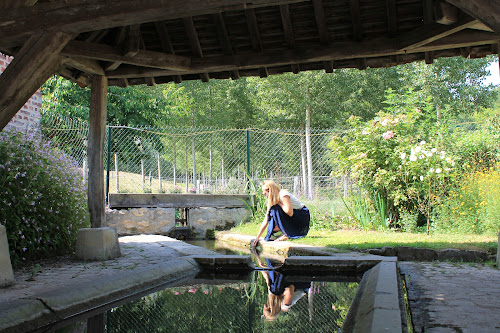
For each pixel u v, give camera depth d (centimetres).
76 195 654
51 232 586
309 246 665
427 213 806
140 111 1875
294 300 427
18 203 536
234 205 1102
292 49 591
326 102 2184
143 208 1034
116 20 410
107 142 1195
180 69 609
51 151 644
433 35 506
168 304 410
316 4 543
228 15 581
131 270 489
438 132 905
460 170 842
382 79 2200
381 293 349
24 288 402
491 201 720
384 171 830
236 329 334
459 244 614
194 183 1295
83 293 387
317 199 1048
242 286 492
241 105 2559
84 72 626
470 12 336
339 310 387
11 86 418
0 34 426
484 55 570
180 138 1473
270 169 1378
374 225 830
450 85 2170
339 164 942
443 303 346
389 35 562
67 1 414
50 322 337
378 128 883
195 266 583
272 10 568
